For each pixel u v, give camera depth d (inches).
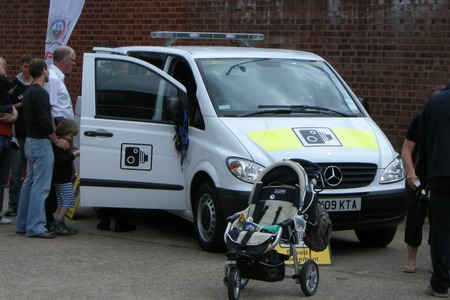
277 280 373.1
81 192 502.0
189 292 384.2
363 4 673.6
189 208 484.4
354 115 499.8
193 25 753.0
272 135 457.7
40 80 493.7
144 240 502.6
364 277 419.5
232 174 444.8
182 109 475.8
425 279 417.4
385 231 488.1
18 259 446.3
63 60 540.4
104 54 505.7
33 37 852.0
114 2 792.9
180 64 514.0
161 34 554.6
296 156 443.8
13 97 571.8
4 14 869.2
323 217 387.5
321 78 517.0
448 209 373.4
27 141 498.3
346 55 682.8
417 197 421.7
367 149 464.4
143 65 498.3
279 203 379.9
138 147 493.7
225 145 455.2
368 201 453.1
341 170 450.0
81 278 407.8
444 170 368.5
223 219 452.8
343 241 517.3
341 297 379.6
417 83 655.8
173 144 485.7
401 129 664.4
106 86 502.6
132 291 385.1
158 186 490.9
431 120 374.9
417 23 652.7
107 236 514.9
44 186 500.1
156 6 770.2
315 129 470.0
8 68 869.8
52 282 400.2
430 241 399.5
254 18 722.8
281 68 514.0
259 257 363.3
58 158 507.2
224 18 737.0
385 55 666.8
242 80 494.9
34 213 502.3
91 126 499.5
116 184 498.0
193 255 460.1
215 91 482.9
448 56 641.6
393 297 380.5
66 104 538.0
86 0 809.5
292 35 705.6
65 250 470.6
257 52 527.2
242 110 477.1
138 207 498.6
